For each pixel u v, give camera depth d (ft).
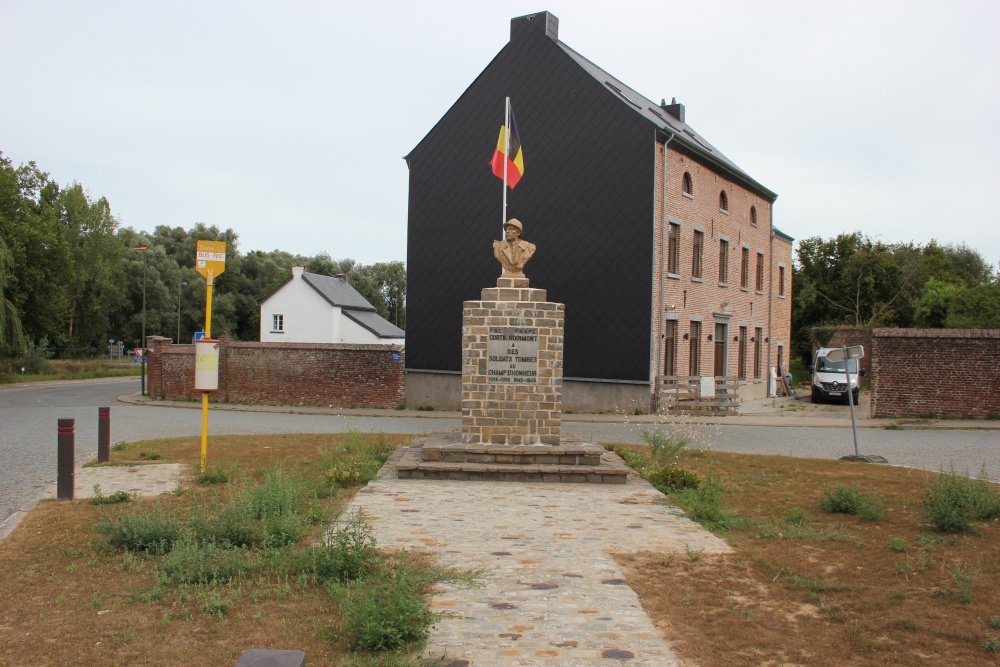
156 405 97.25
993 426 71.77
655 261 85.46
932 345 77.77
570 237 88.74
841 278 187.52
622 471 39.55
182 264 266.16
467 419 42.73
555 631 18.04
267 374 98.68
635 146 85.56
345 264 318.45
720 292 104.63
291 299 181.06
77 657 16.38
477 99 94.79
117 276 229.86
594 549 25.66
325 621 18.58
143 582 21.61
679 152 91.56
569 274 88.58
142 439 57.52
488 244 93.86
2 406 92.32
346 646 17.10
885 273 184.96
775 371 128.36
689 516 31.30
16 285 148.66
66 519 29.04
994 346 76.07
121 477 38.91
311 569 22.25
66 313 198.90
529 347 42.60
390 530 27.84
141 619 18.65
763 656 17.04
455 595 20.49
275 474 32.48
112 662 16.14
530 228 90.94
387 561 23.50
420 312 97.09
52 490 35.40
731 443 61.62
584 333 87.61
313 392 96.89
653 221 84.74
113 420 73.77
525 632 17.95
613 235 86.58
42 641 17.24
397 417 84.43
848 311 184.85
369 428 70.44
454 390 94.48
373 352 95.14
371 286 297.12
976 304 136.26
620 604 20.08
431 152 97.55
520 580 21.95
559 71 89.86
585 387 87.30
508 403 42.63
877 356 79.20
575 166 88.69
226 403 99.30
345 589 20.18
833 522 30.73
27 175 169.58
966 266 274.98
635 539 27.17
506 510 31.89
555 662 16.26
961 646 17.84
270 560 23.09
